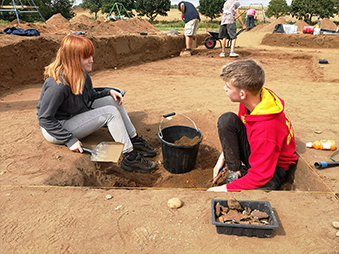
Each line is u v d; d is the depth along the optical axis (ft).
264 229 5.13
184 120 12.61
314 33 39.88
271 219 5.35
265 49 35.42
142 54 27.76
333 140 9.55
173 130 10.57
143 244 5.16
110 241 5.23
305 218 5.82
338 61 25.07
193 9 30.99
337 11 151.23
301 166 7.88
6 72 16.44
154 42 29.01
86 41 7.69
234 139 7.30
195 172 9.87
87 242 5.20
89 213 6.00
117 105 9.73
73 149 8.80
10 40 17.13
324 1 145.48
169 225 5.63
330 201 6.35
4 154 8.62
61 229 5.52
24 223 5.68
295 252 4.97
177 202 6.16
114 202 6.41
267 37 41.98
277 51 32.99
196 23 31.32
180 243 5.18
